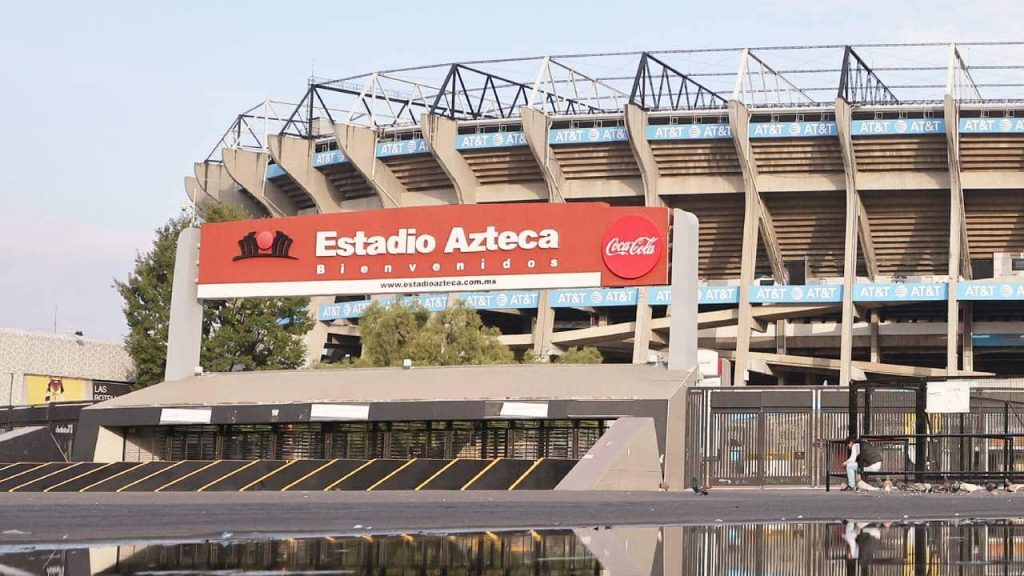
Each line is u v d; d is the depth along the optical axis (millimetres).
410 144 105375
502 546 17188
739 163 100188
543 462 43094
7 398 87625
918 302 100688
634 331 98500
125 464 47812
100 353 97812
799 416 42781
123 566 14539
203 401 53031
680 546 17391
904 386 36375
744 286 98125
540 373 51344
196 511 24609
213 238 56812
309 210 116938
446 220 52250
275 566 14617
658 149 100938
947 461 38531
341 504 27281
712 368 64312
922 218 100750
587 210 50531
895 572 14523
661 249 49562
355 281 53438
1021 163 96000
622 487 39531
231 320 84375
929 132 94688
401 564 14898
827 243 104375
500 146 102938
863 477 37469
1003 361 110250
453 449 50469
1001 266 102125
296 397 51781
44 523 21438
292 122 113125
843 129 94438
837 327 102250
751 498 31422
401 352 77438
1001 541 18359
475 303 102125
